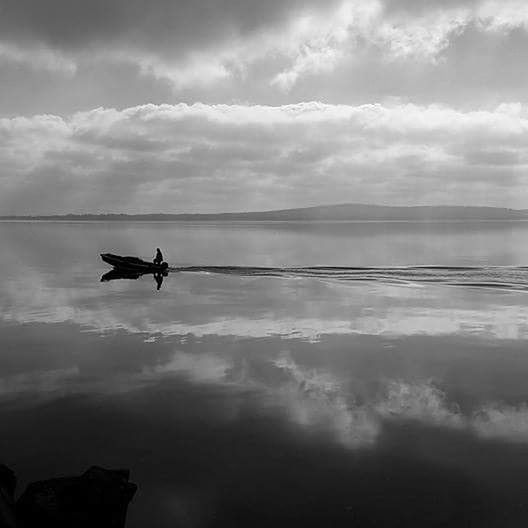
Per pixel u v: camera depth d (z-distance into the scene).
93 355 20.66
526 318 27.52
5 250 95.38
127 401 15.48
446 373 18.05
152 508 10.14
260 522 9.66
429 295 36.06
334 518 9.73
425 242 110.56
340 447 12.45
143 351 21.23
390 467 11.52
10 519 8.58
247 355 20.61
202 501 10.32
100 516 9.23
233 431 13.39
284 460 11.88
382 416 14.32
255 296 36.38
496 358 19.83
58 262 68.81
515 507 9.95
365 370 18.52
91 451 12.35
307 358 20.09
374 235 151.25
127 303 33.75
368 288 40.09
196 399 15.65
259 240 127.50
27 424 13.89
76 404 15.27
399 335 23.91
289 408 14.91
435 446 12.45
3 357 20.41
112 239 138.75
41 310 31.20
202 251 91.38
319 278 47.44
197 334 24.44
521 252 80.56
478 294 36.34
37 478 11.20
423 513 9.82
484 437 12.92
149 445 12.66
